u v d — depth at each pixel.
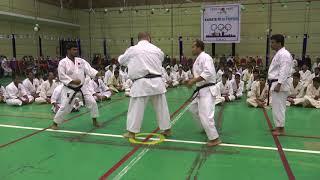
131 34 19.50
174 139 4.97
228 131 5.46
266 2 16.78
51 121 6.32
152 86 4.75
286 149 4.46
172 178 3.50
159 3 18.66
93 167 3.85
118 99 9.10
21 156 4.25
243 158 4.11
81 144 4.75
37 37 17.86
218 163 3.94
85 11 20.30
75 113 7.04
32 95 8.68
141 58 4.73
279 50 5.03
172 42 18.59
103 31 20.09
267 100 7.50
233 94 8.80
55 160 4.09
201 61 4.64
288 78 4.95
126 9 19.39
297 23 16.47
